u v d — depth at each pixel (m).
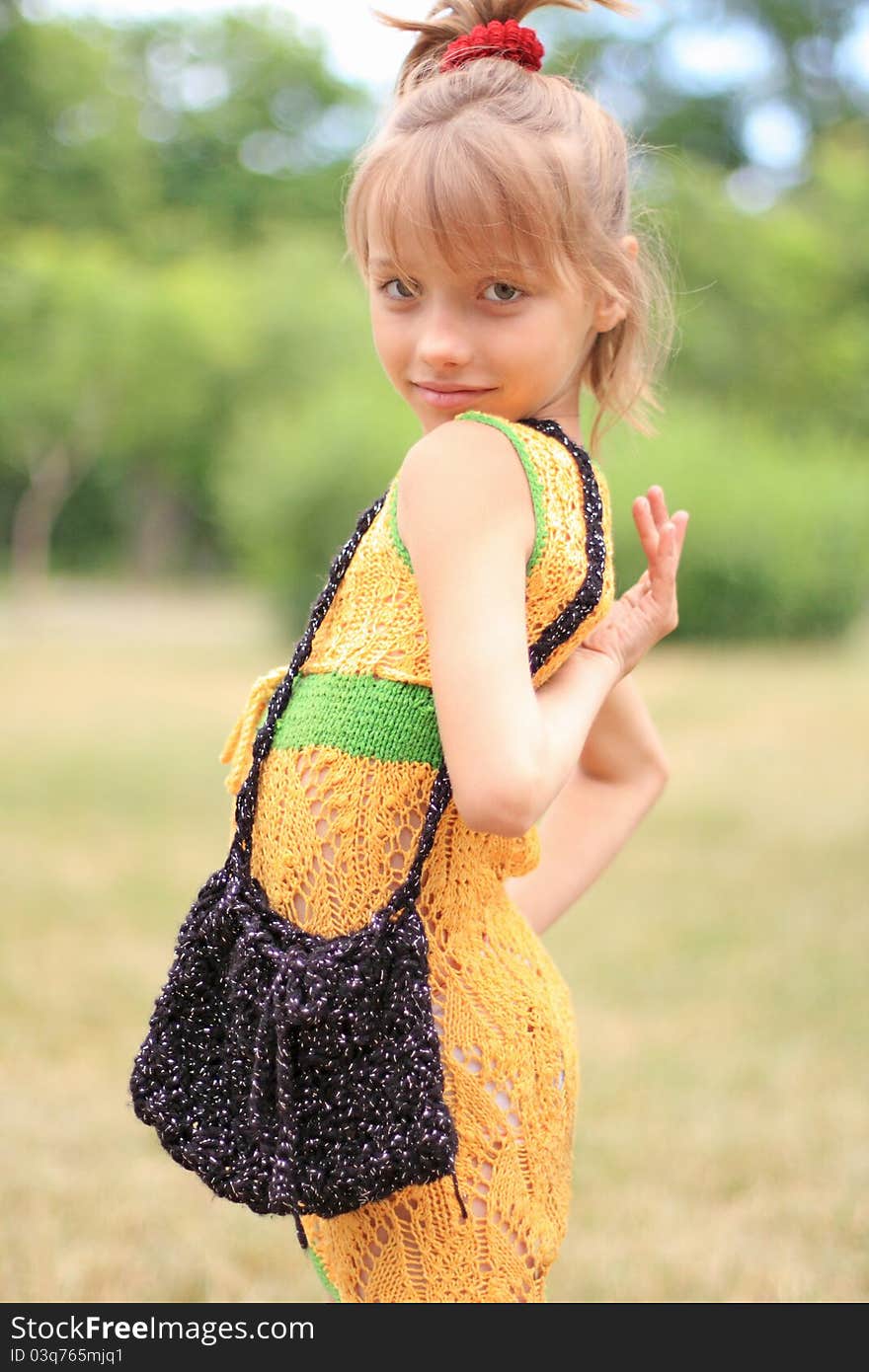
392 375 1.47
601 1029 4.34
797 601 17.11
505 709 1.26
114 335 23.50
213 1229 3.01
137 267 27.16
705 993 4.68
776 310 25.30
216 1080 1.42
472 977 1.42
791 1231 3.02
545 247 1.36
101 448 26.97
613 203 1.46
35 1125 3.54
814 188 29.62
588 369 1.57
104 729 10.72
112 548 31.98
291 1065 1.34
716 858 6.64
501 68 1.43
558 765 1.29
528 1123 1.43
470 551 1.31
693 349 24.45
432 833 1.36
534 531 1.35
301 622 17.36
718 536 16.94
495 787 1.24
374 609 1.41
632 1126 3.59
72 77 23.36
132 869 6.36
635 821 1.75
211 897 1.45
